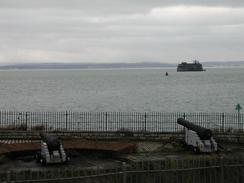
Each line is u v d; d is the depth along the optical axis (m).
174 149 29.00
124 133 33.59
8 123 46.84
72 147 28.03
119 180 18.25
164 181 18.69
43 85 177.38
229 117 55.09
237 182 19.08
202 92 117.75
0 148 27.47
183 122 30.00
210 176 19.12
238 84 160.62
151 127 44.72
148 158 25.91
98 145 28.45
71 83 193.75
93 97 104.31
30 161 26.19
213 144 27.86
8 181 17.44
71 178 17.88
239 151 28.50
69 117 53.91
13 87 161.62
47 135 26.44
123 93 117.38
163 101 90.69
